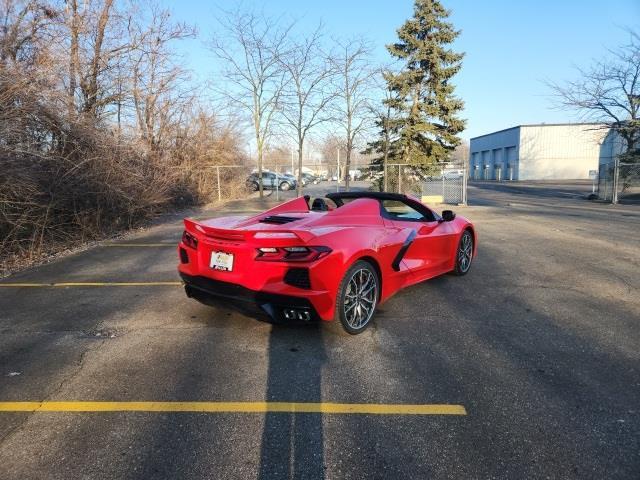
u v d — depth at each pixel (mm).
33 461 2350
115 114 14133
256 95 21703
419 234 5043
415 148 20938
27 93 7516
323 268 3607
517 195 27516
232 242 3799
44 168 8062
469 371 3352
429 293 5383
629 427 2633
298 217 4406
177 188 17328
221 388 3105
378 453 2412
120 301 5121
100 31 13602
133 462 2346
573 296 5242
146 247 8820
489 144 68500
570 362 3492
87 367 3422
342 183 45781
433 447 2461
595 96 23297
